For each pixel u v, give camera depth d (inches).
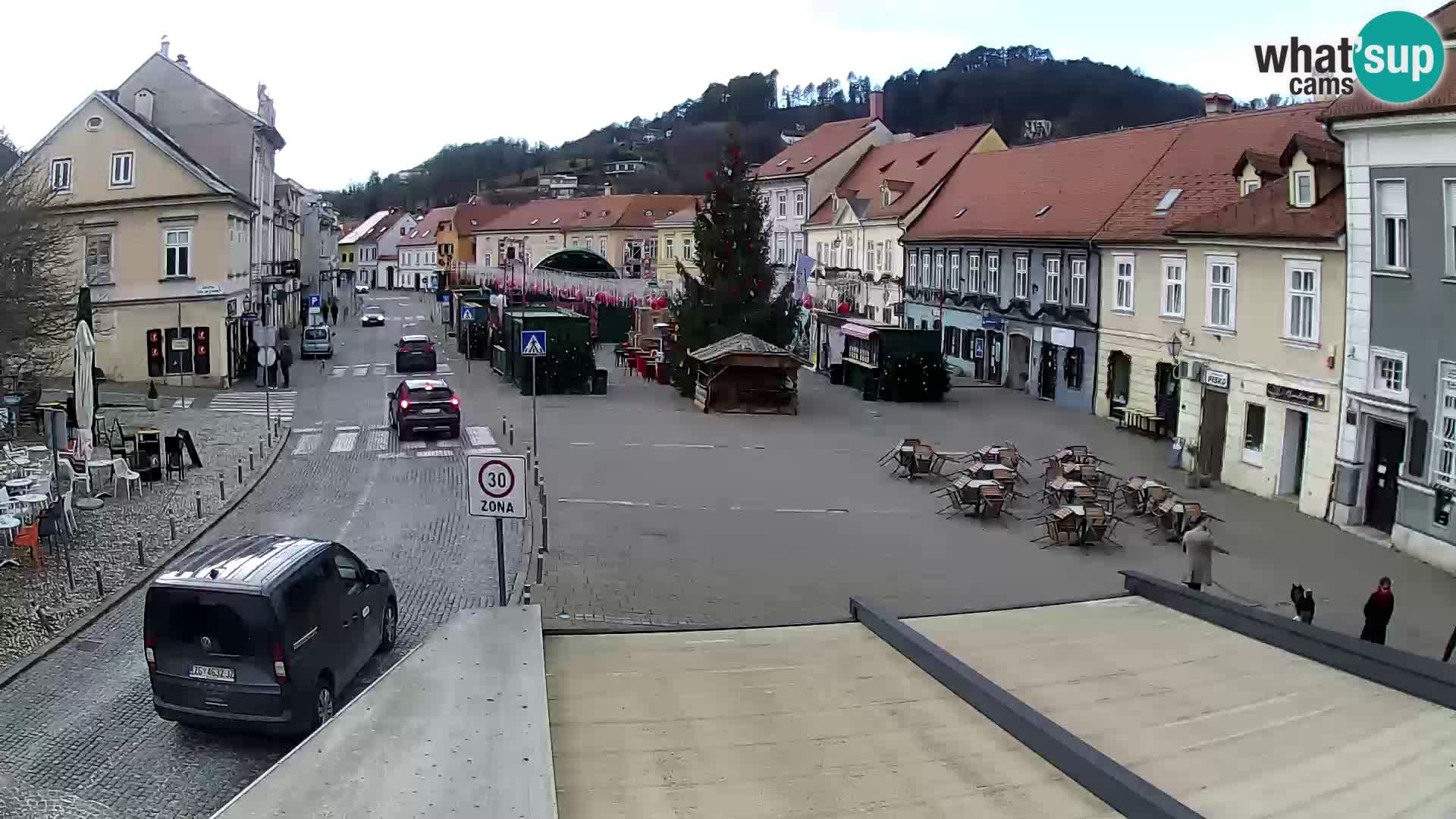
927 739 253.0
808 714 272.2
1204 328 1134.4
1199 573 668.1
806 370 2130.9
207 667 431.2
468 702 244.4
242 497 930.7
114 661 539.8
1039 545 815.1
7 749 434.3
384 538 790.5
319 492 962.7
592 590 663.8
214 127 2092.8
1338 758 243.9
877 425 1398.9
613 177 6973.4
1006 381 1772.9
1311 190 985.5
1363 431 888.3
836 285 2551.7
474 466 528.1
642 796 217.8
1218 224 1107.9
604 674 309.1
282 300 2527.1
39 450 1125.1
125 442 1030.4
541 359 1658.5
